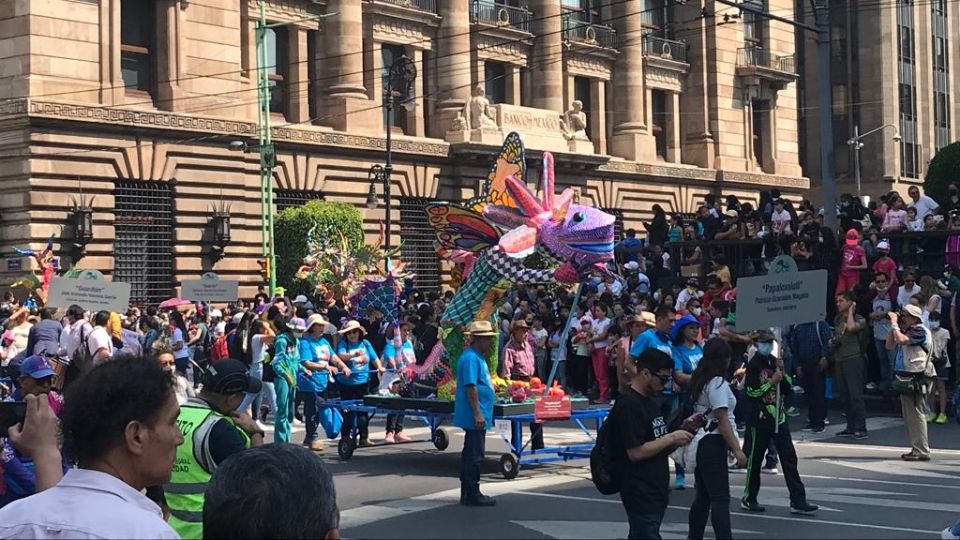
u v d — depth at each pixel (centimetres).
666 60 5700
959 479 1541
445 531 1186
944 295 2378
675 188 5662
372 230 4456
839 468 1647
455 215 1781
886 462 1708
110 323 2075
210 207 3872
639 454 879
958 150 3872
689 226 3581
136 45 3772
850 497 1388
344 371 1934
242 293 3972
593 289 3048
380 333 2395
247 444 743
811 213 3117
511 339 1867
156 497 730
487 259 1645
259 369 2016
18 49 3441
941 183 3894
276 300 2644
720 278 2566
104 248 3575
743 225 3145
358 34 4441
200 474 731
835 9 7494
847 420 2020
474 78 4909
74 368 1212
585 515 1277
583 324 2819
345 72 4403
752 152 6072
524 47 5128
